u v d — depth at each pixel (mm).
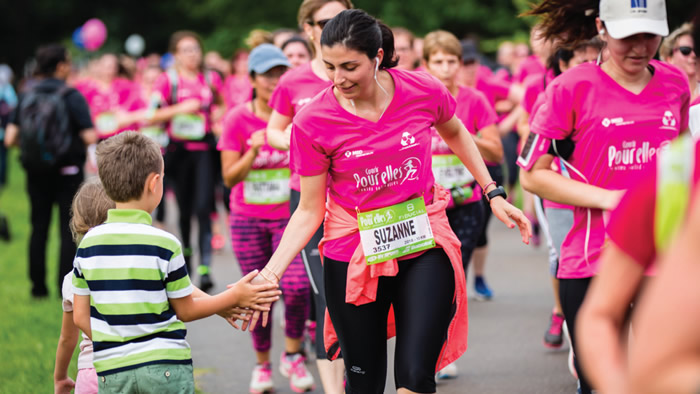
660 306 1943
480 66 14789
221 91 13656
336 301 4934
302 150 4754
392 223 4754
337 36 4410
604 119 4777
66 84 10312
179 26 45781
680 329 1902
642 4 4555
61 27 47812
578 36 5688
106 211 4848
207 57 21875
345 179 4770
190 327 9711
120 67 17141
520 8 25203
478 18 35062
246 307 4746
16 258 13758
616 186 4844
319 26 6562
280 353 8516
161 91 11492
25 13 46500
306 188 4852
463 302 4871
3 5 45844
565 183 4863
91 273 4348
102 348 4328
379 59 4574
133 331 4320
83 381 4781
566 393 6875
